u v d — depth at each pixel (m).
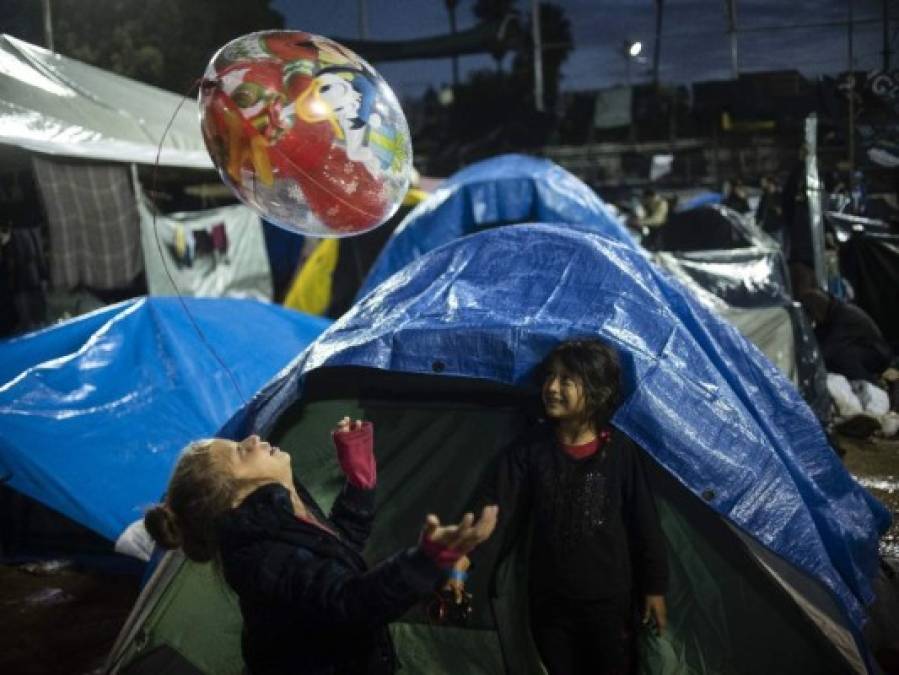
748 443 3.09
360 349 3.17
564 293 3.35
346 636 2.03
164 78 16.62
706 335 3.59
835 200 14.95
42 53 7.95
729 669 3.26
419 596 1.80
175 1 16.67
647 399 3.00
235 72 2.47
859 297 10.52
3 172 8.35
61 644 4.17
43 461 4.72
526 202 8.29
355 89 2.50
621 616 2.82
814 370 7.54
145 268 8.36
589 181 26.45
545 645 2.87
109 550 5.15
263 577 1.92
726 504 3.00
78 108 7.77
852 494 3.74
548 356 2.89
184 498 2.05
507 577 3.31
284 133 2.43
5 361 5.27
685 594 3.31
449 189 8.43
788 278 8.26
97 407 5.06
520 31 22.22
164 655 3.38
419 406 3.46
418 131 31.08
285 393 3.27
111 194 8.04
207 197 12.75
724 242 10.89
